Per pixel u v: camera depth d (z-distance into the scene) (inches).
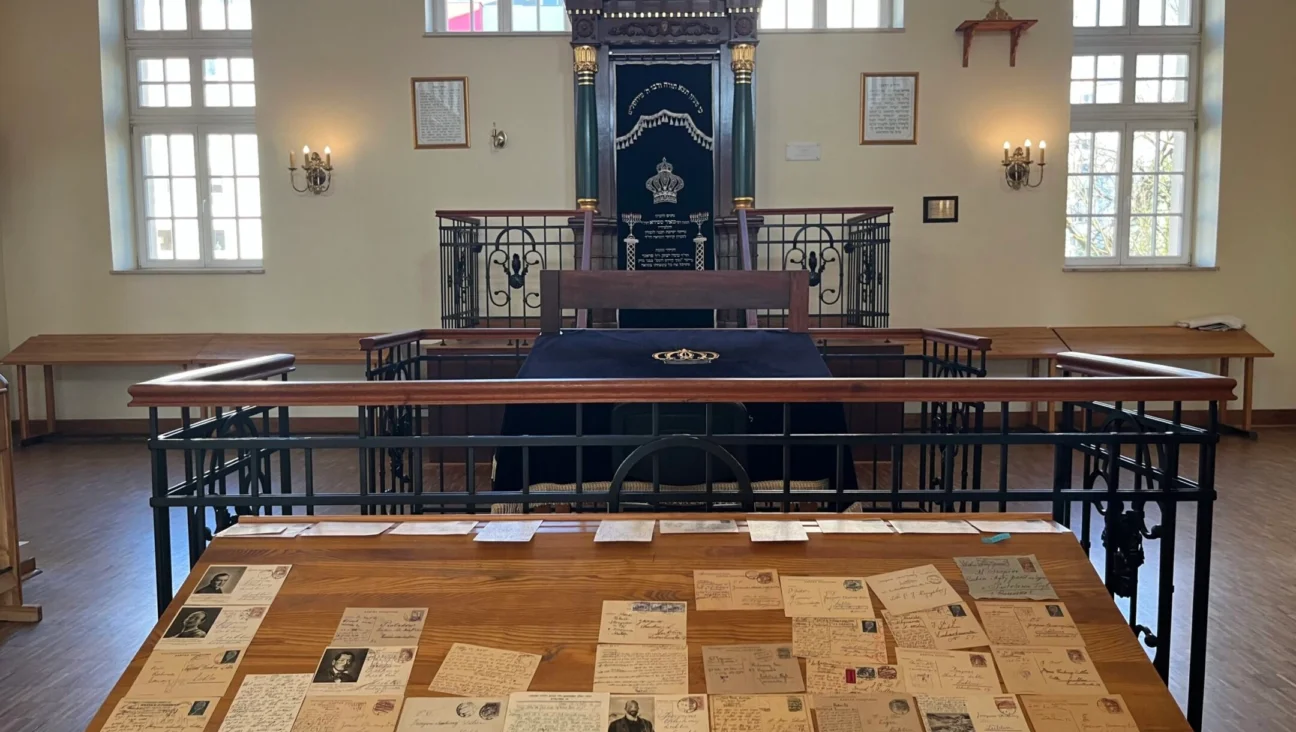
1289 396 274.4
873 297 244.1
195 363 258.7
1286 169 268.5
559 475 107.3
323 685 63.2
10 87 266.7
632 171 251.6
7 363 258.2
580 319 219.1
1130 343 257.6
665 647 65.3
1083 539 85.0
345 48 263.1
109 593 127.4
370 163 265.7
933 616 67.7
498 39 262.5
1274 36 265.4
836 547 73.3
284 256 269.3
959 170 264.2
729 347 118.0
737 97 246.4
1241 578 129.6
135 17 276.2
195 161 279.3
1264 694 95.0
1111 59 277.4
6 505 116.6
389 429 133.3
